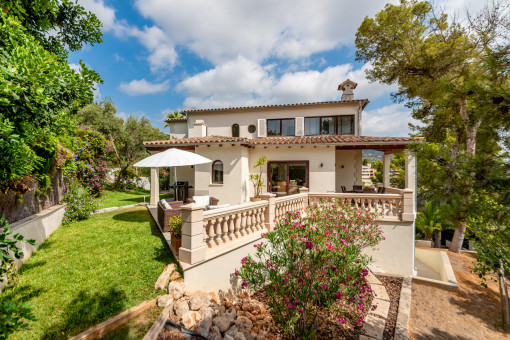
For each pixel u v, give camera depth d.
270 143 13.18
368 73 15.83
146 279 5.00
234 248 6.01
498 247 5.70
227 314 4.64
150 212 11.08
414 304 7.52
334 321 5.63
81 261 5.70
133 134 21.17
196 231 5.07
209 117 19.09
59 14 6.70
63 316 3.80
